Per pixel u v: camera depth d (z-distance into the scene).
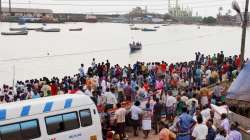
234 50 99.69
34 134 13.65
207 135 14.64
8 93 22.88
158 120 19.08
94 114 15.69
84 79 26.25
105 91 21.02
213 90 24.53
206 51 98.38
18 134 13.21
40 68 68.69
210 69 30.72
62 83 24.70
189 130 15.35
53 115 14.29
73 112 14.95
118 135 17.08
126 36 145.88
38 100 14.33
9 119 13.06
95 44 114.00
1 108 13.03
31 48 100.88
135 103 18.48
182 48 104.69
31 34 146.12
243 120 16.73
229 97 17.23
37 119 13.80
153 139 18.34
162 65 29.89
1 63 73.38
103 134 17.80
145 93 20.94
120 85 22.83
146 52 95.12
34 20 182.88
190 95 20.38
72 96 15.16
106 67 30.25
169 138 14.85
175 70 29.61
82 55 88.19
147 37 140.00
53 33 156.38
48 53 83.75
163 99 20.52
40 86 23.03
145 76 28.28
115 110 18.38
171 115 19.94
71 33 160.50
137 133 18.91
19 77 59.62
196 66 30.84
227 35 132.88
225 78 29.20
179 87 25.05
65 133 14.55
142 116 18.45
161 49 101.94
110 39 132.62
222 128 14.54
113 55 89.12
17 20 157.75
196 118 15.88
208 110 16.98
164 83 25.83
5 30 143.62
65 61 77.88
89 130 15.38
